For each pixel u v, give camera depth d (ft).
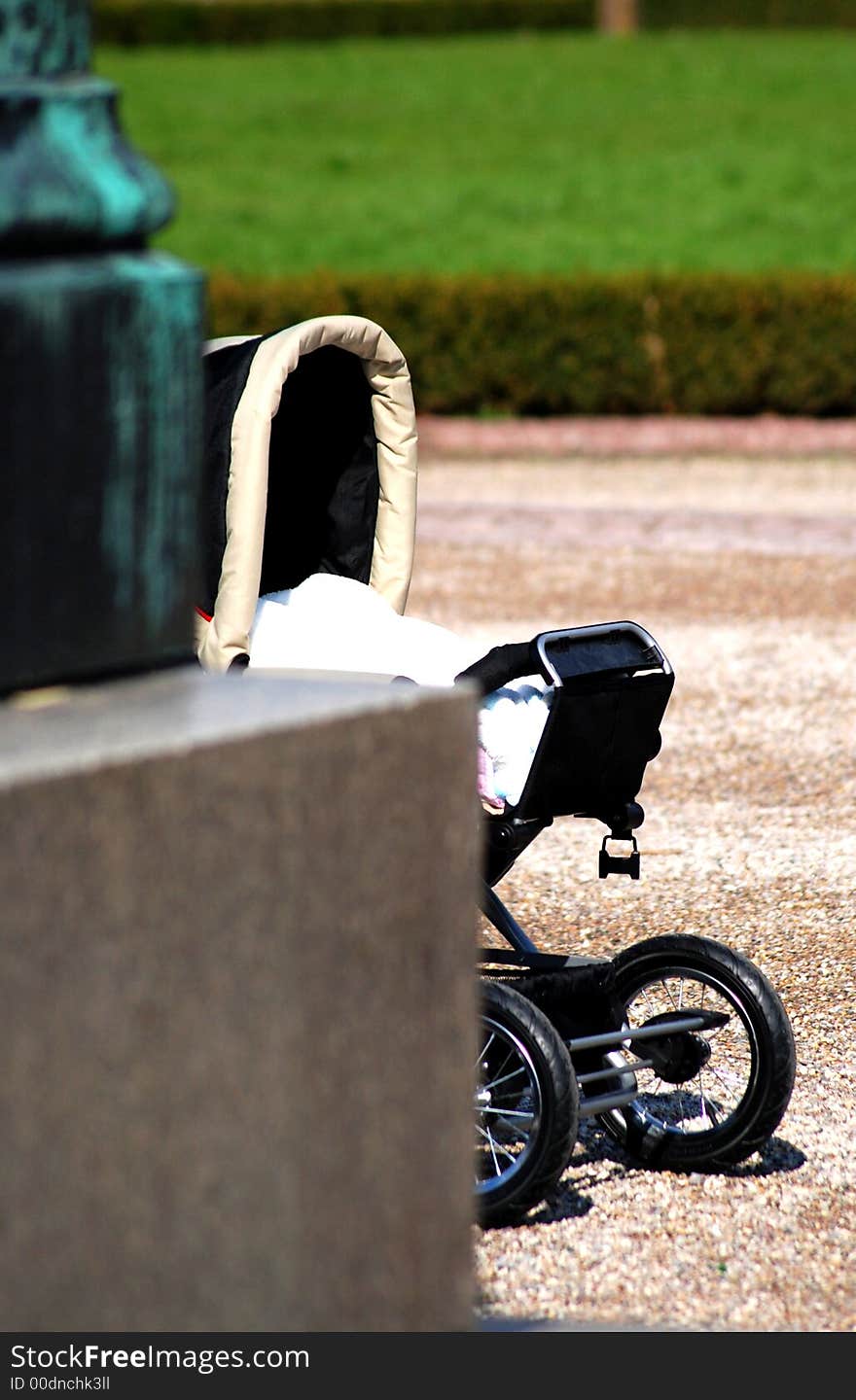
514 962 38.75
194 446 21.72
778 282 153.99
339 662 39.14
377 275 159.94
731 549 111.86
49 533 20.04
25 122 20.13
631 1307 32.89
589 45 396.37
